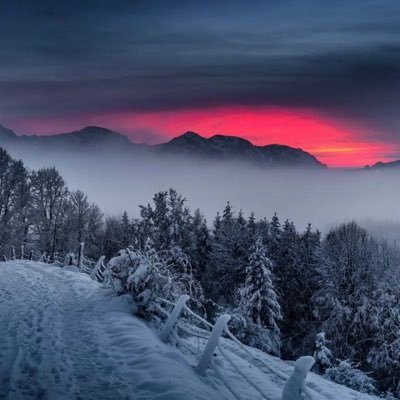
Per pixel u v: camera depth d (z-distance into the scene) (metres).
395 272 33.69
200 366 8.96
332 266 37.91
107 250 57.78
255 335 29.39
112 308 12.03
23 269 22.59
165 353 9.04
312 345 37.91
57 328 10.50
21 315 11.57
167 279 12.36
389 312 31.50
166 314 11.70
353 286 36.94
